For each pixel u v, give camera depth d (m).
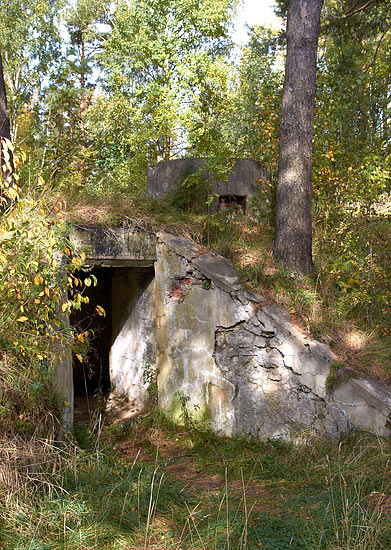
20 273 4.90
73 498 4.33
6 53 19.92
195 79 16.25
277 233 7.33
